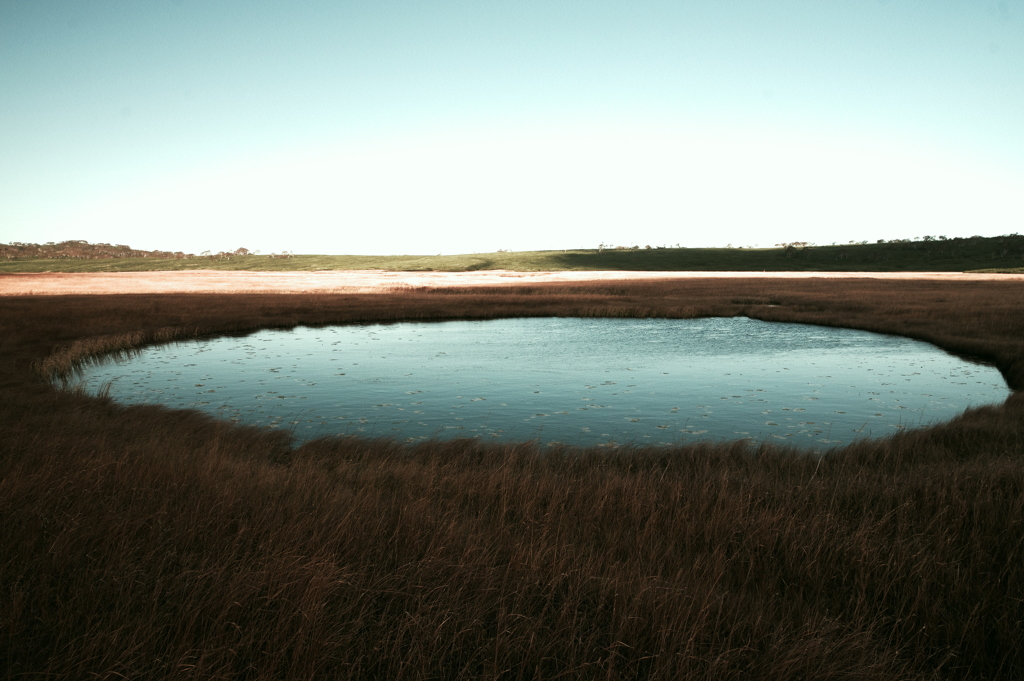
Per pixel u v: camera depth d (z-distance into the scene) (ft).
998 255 475.72
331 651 11.20
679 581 14.58
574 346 83.71
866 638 12.51
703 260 527.40
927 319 100.22
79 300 134.72
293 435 38.75
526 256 583.99
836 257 515.91
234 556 14.58
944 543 16.76
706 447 32.50
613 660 11.20
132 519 16.48
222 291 180.55
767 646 12.10
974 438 33.04
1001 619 13.12
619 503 20.98
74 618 11.84
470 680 11.00
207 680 10.46
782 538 17.35
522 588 13.78
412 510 18.42
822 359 71.15
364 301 145.59
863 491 21.94
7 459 21.95
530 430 40.83
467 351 78.95
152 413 39.86
